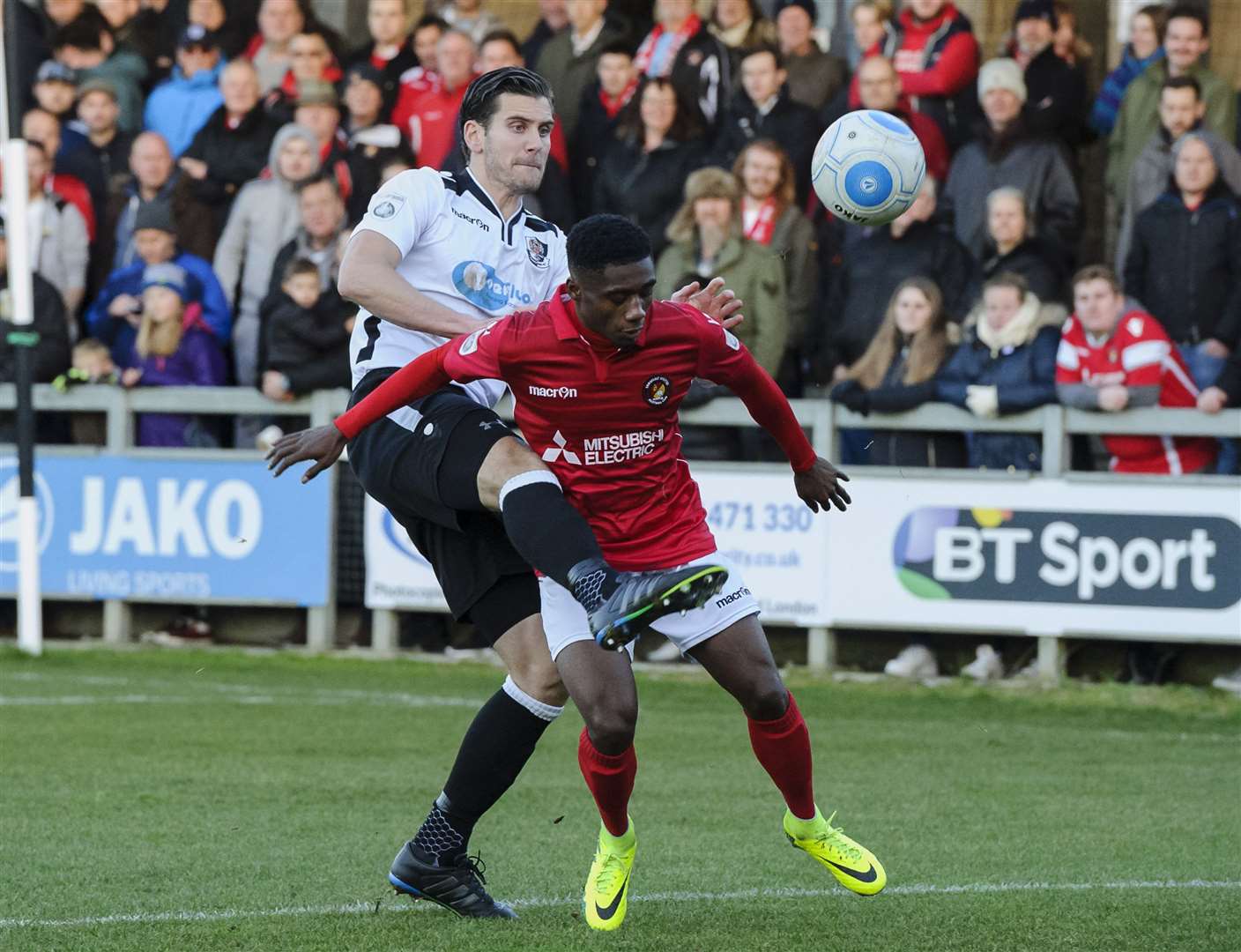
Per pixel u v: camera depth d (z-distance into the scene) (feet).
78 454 134.10
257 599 130.41
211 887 53.88
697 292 47.88
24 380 125.49
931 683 114.62
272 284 127.44
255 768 80.79
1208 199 110.42
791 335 118.62
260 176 133.08
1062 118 115.44
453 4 132.46
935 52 116.88
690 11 123.65
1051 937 46.57
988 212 114.01
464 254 52.85
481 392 53.57
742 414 120.78
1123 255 113.29
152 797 72.23
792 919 49.06
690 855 60.80
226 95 134.00
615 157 123.44
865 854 49.14
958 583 114.32
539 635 48.98
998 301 112.88
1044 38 115.65
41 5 140.77
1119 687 110.83
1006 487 112.98
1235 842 64.23
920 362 114.73
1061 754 89.04
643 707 105.81
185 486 131.75
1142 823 68.39
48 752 84.28
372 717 99.25
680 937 46.29
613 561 47.65
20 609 127.24
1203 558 108.58
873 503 116.16
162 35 140.77
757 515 118.73
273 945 45.06
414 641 128.47
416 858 49.37
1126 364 110.11
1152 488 109.70
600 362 45.34
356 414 47.24
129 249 135.95
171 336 131.34
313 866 57.72
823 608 117.39
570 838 64.85
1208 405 109.19
